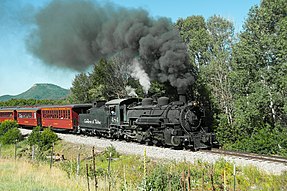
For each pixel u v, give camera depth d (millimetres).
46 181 11648
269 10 21984
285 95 20797
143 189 8195
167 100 19297
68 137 26328
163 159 15609
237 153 15859
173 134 17516
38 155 20156
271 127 20594
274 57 20984
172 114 18000
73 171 14266
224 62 28750
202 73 28344
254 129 19953
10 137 28578
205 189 10531
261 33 21641
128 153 18234
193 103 18094
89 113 26719
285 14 22203
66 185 10820
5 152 25297
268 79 20641
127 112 21844
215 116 25703
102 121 24125
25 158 19828
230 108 27547
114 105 22625
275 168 12766
